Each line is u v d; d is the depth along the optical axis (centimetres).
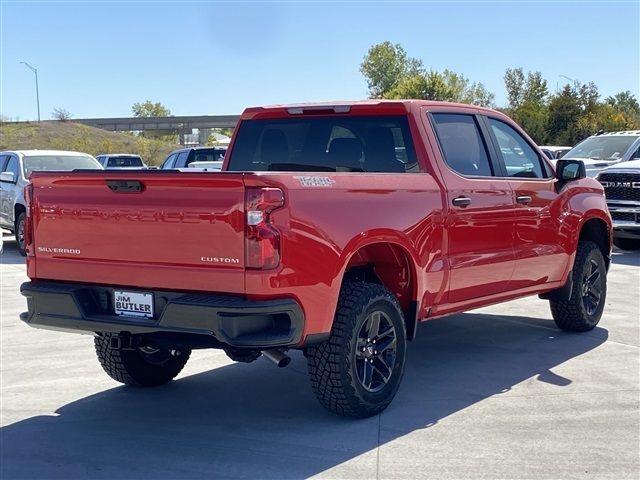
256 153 736
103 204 550
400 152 661
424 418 589
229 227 501
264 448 535
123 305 552
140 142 8344
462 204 659
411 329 630
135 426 583
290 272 508
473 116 720
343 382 556
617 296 1078
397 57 10556
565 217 797
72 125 9050
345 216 546
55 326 577
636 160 1639
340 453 523
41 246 587
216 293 511
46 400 648
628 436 549
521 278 747
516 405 618
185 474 495
